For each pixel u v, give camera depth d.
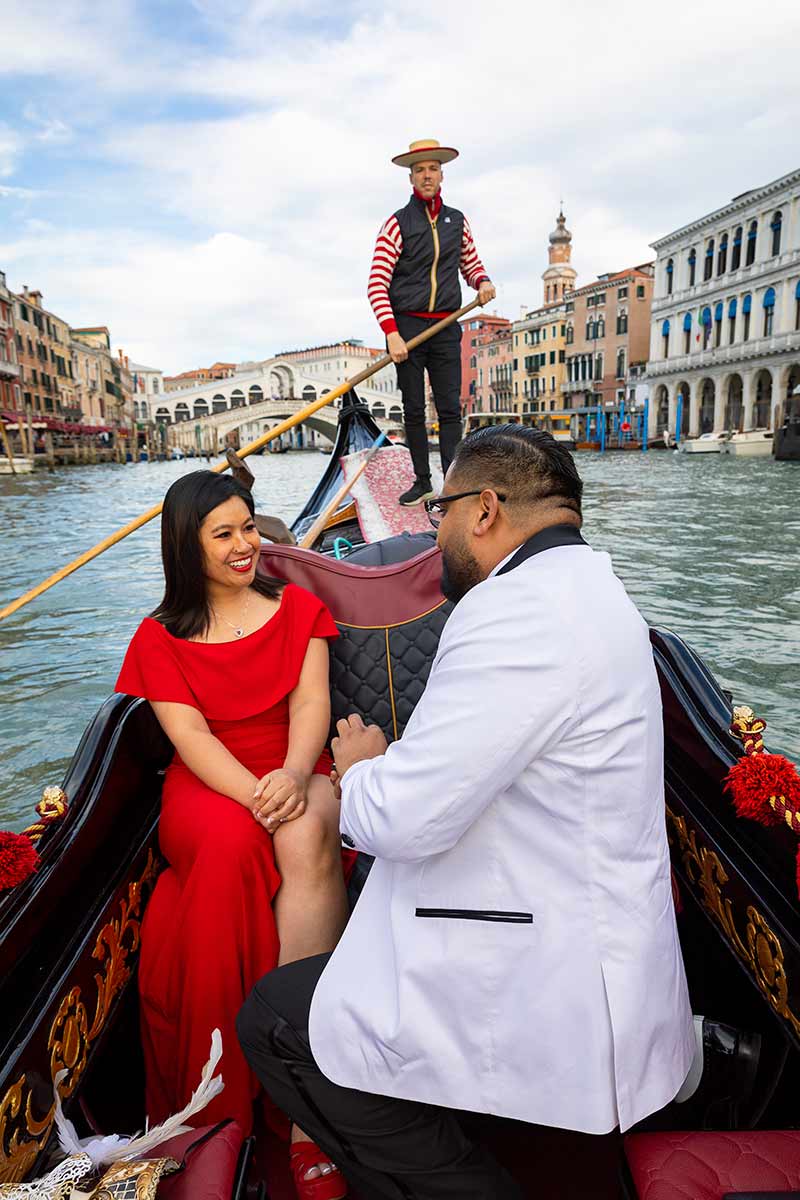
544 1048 0.96
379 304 3.54
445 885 1.01
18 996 1.17
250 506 1.66
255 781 1.54
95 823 1.44
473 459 1.09
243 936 1.41
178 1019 1.42
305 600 1.75
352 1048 1.05
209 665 1.63
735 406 38.25
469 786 0.93
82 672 5.26
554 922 0.96
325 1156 1.30
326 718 1.70
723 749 1.43
